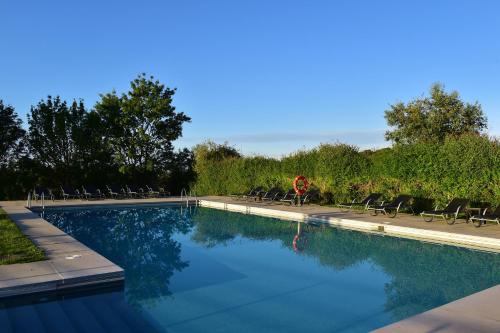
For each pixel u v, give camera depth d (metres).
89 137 24.39
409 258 9.38
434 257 9.45
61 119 23.36
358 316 5.89
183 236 12.46
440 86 27.98
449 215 13.77
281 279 7.78
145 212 18.41
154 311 6.05
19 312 5.86
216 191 25.47
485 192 13.12
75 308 6.08
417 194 15.02
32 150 23.66
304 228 13.67
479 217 11.56
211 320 5.75
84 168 24.25
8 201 21.02
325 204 19.08
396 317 5.85
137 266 8.83
